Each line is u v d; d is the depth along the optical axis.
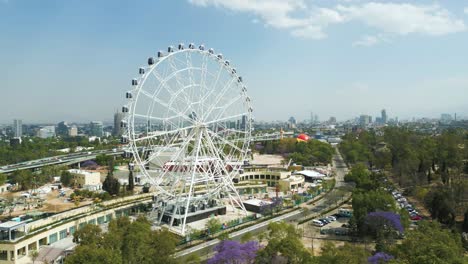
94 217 141.88
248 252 92.38
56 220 130.12
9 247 103.50
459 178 188.50
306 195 196.25
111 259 79.25
